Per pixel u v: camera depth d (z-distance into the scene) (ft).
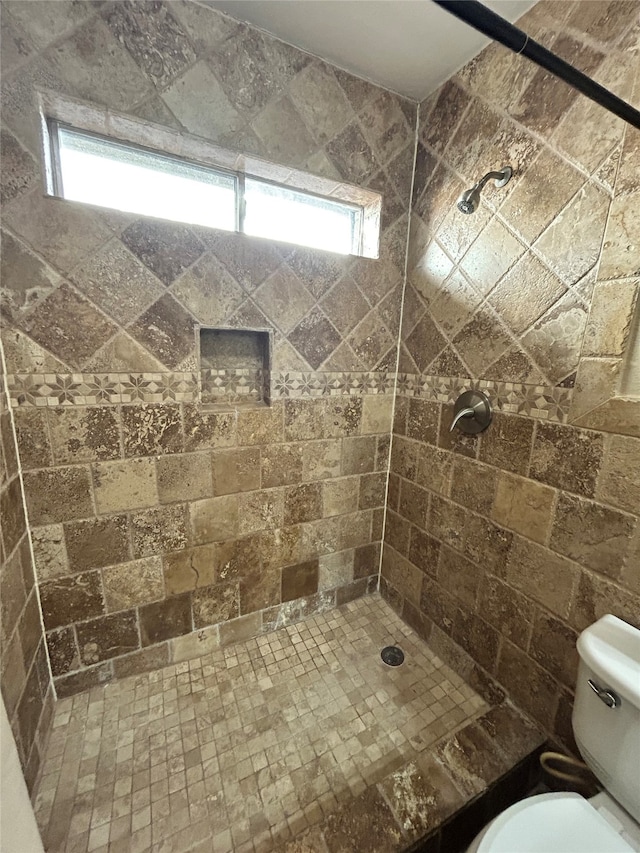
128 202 3.74
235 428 4.25
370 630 5.17
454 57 3.78
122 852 2.87
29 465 3.41
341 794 3.28
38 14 2.87
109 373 3.55
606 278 2.81
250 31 3.51
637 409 2.70
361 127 4.19
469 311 4.01
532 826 2.32
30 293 3.16
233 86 3.55
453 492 4.41
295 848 2.66
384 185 4.47
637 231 2.61
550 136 3.11
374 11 3.31
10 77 2.86
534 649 3.62
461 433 4.23
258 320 4.09
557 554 3.36
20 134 2.94
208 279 3.77
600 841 2.25
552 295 3.21
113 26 3.07
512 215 3.48
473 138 3.80
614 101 1.93
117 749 3.58
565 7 2.95
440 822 2.84
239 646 4.84
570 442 3.18
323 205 4.70
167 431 3.92
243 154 3.73
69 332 3.34
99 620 4.02
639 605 2.80
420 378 4.74
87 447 3.60
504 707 3.86
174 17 3.24
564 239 3.08
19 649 3.17
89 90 3.09
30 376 3.27
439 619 4.75
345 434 4.98
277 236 4.48
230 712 3.97
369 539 5.58
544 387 3.34
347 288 4.52
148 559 4.12
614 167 2.70
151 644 4.36
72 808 3.12
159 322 3.65
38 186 3.05
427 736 3.79
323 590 5.39
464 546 4.32
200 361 4.08
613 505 2.91
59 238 3.17
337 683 4.35
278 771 3.44
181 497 4.13
